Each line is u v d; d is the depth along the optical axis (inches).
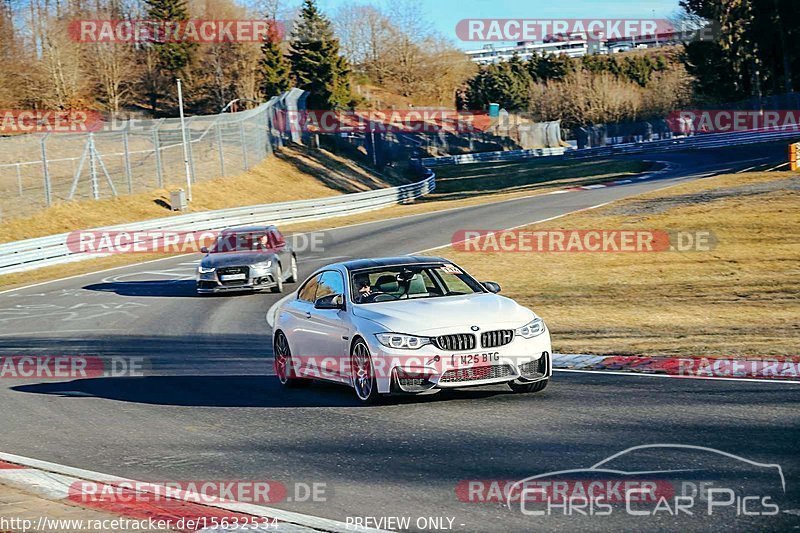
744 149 4146.2
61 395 759.1
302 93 4916.3
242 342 1040.8
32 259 2076.8
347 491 422.3
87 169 3366.1
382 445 511.2
